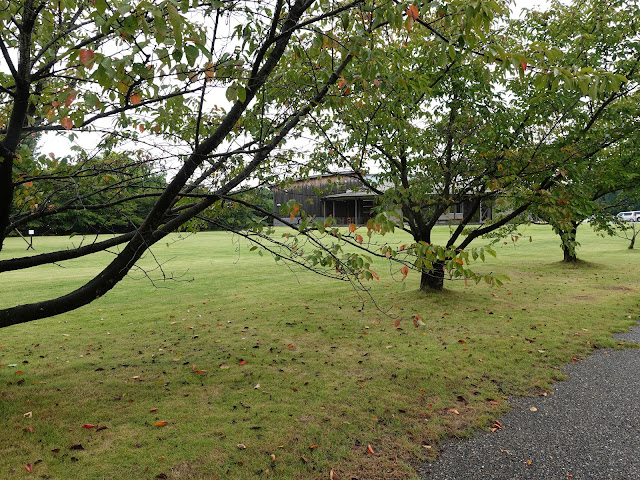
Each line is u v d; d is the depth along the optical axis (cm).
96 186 425
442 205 914
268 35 322
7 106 438
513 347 601
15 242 2595
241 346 634
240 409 418
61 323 800
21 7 303
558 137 826
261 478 309
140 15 187
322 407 421
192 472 314
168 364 557
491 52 271
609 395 448
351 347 618
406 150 838
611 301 903
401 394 451
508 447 354
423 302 908
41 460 326
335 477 311
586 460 333
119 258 372
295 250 336
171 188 344
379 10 285
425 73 764
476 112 851
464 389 464
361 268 309
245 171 400
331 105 455
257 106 471
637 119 795
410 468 324
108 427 381
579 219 892
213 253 2100
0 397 445
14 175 371
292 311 875
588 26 783
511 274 1314
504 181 754
